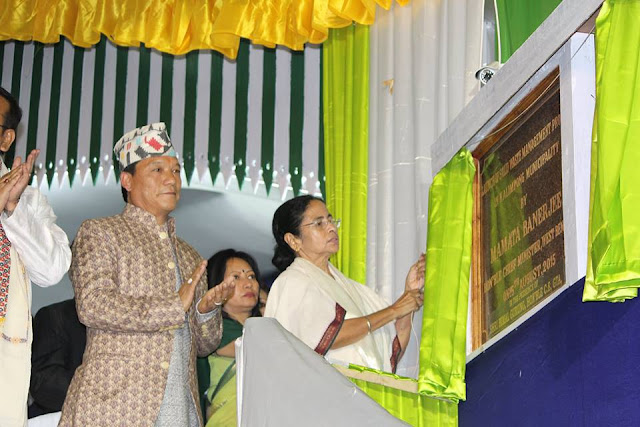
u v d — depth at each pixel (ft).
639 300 10.10
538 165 12.60
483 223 14.21
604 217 9.89
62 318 18.51
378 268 19.85
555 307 11.62
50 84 22.82
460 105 19.34
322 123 22.08
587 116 11.66
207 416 17.88
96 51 22.90
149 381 14.20
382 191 20.25
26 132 22.62
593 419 10.66
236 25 21.34
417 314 17.01
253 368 10.52
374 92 21.09
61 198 22.17
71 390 14.26
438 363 13.64
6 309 13.87
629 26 10.43
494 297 13.62
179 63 22.70
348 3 20.63
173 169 15.80
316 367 9.90
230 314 18.84
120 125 22.45
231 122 22.31
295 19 21.33
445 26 20.04
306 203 16.89
